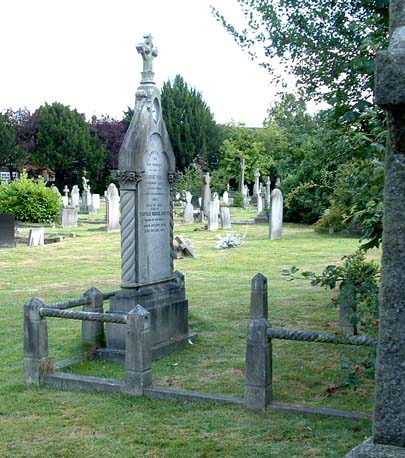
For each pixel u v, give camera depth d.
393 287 2.83
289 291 13.54
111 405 6.43
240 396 6.50
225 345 9.11
